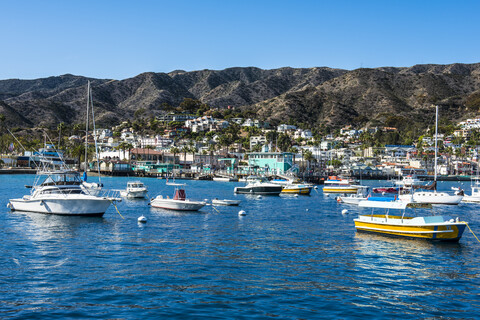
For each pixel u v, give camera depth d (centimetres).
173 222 5531
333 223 5691
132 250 3722
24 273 2931
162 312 2273
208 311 2302
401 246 4084
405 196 8794
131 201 8369
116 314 2236
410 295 2652
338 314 2306
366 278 3000
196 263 3309
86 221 5319
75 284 2714
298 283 2850
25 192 10119
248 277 2961
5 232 4469
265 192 10906
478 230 5275
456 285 2873
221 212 6825
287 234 4741
